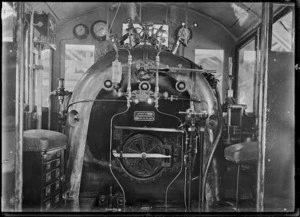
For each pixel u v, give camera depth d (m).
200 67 3.67
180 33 4.01
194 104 3.54
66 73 4.41
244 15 3.74
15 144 2.93
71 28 4.38
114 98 3.64
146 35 3.81
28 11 3.61
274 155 3.10
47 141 3.17
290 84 3.11
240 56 4.35
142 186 3.64
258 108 3.24
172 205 3.49
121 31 4.35
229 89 4.20
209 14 4.16
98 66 3.54
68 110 3.58
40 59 3.96
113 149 3.65
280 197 3.02
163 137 3.64
